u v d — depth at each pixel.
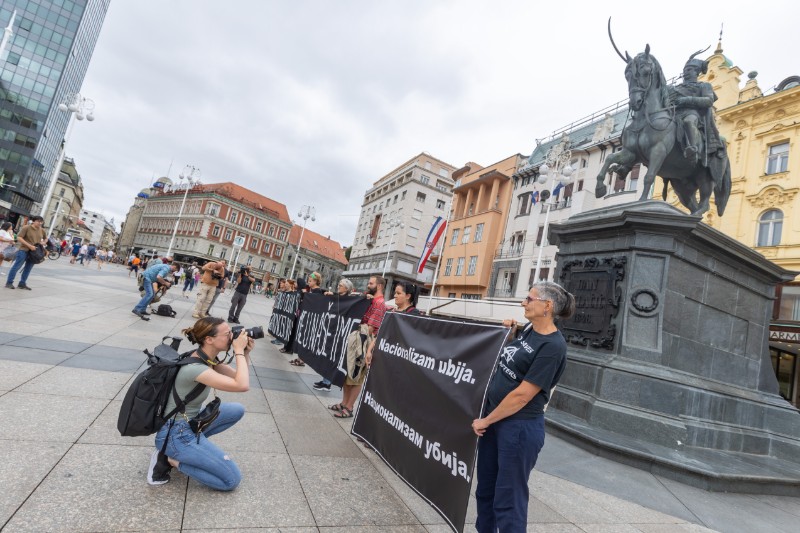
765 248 18.61
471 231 38.09
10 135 65.25
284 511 2.57
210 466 2.54
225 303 21.19
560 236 8.05
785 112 19.38
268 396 5.10
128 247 96.69
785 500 4.96
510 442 2.29
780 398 7.35
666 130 7.45
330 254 99.75
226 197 74.81
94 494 2.33
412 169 53.31
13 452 2.57
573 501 3.68
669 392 5.64
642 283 6.36
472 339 2.83
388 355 3.76
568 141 30.61
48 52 67.00
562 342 2.34
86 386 4.03
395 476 3.45
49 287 11.18
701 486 4.63
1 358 4.34
